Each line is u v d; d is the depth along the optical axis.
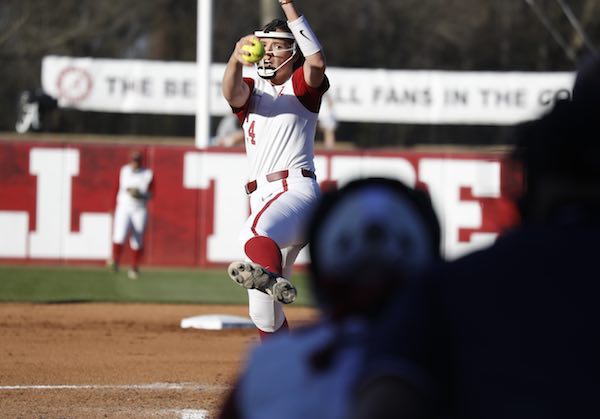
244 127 28.72
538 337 8.50
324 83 28.14
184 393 30.41
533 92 95.50
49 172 75.06
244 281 26.14
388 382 8.41
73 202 75.06
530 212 9.60
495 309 8.63
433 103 96.62
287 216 27.55
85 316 50.22
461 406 8.61
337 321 9.55
